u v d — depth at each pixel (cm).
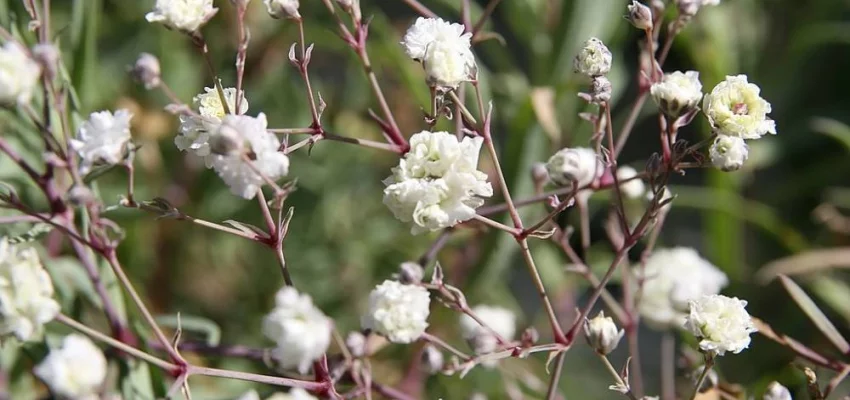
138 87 31
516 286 38
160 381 25
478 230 26
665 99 23
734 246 30
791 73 35
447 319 29
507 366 27
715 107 22
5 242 22
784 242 30
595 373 33
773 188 37
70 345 21
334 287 31
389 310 22
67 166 22
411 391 28
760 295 32
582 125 29
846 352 25
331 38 31
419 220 22
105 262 25
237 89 23
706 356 23
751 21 36
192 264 31
